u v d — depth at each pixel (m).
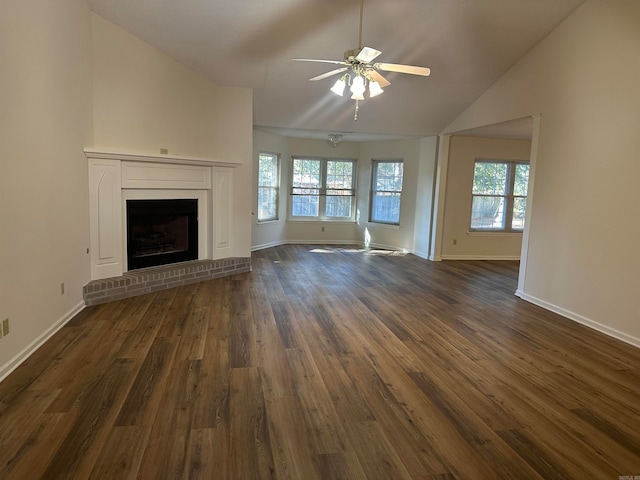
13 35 2.69
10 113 2.67
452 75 5.63
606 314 4.00
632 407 2.63
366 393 2.68
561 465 2.04
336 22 4.53
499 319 4.34
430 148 7.79
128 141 4.56
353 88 3.46
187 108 5.24
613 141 3.95
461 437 2.24
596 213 4.13
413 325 4.04
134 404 2.44
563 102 4.56
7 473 1.83
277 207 8.77
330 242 9.40
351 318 4.19
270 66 5.26
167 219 5.52
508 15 4.52
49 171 3.28
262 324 3.91
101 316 3.96
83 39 3.96
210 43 4.72
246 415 2.37
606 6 4.02
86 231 4.20
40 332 3.20
